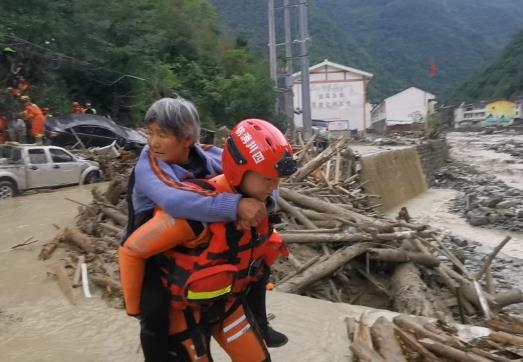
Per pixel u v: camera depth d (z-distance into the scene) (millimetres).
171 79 35500
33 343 5098
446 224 19625
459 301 7430
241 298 3057
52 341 5133
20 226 10203
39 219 10867
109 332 5293
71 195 14695
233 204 2648
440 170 33344
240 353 3039
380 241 8250
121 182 9875
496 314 7109
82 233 8125
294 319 5441
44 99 25969
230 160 2764
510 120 92312
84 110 26750
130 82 31188
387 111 95438
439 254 10828
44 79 27062
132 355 4828
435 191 27562
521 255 15484
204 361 2957
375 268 8578
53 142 20531
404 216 10047
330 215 9281
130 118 31734
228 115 37594
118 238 8008
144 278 2893
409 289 7539
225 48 49031
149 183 2775
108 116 29594
